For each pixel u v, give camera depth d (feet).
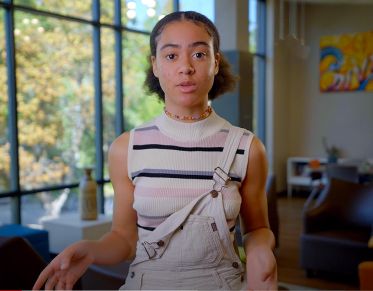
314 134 26.17
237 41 20.10
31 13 13.41
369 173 19.24
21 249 5.49
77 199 15.03
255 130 25.35
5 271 5.29
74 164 15.23
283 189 26.18
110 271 6.91
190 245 2.52
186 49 2.52
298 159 25.35
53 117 14.35
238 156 2.63
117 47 16.71
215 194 2.52
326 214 12.07
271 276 2.35
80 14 15.21
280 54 25.35
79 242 2.48
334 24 24.98
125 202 2.81
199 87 2.54
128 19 16.93
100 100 16.07
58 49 14.44
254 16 24.00
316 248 11.52
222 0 20.20
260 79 24.98
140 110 17.53
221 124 2.71
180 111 2.63
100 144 16.17
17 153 12.97
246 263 2.52
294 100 26.71
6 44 12.71
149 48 2.84
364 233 11.54
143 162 2.63
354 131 24.90
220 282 2.59
